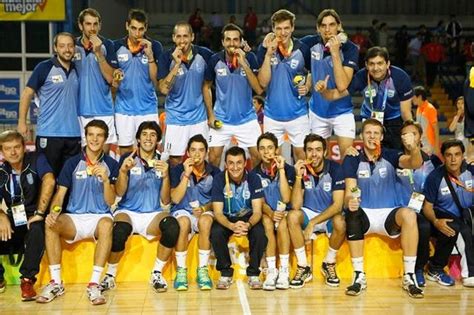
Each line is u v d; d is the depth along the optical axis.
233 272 6.37
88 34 6.66
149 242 6.42
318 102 7.03
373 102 6.77
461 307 5.57
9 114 14.79
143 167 6.31
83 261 6.36
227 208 6.21
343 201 6.23
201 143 6.25
